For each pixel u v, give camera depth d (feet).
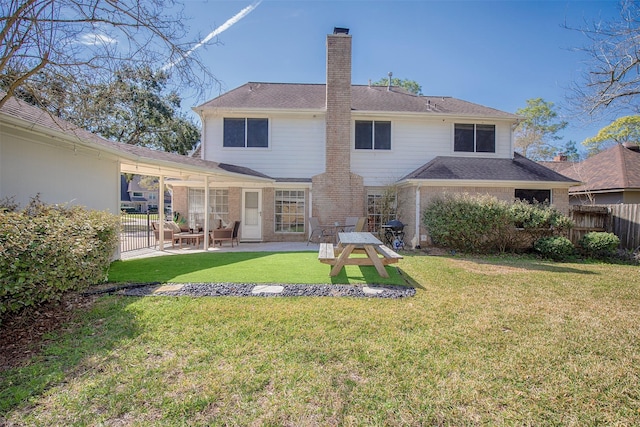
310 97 48.70
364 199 44.80
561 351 11.15
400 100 49.65
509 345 11.59
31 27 14.33
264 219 44.50
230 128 44.52
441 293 18.08
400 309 15.20
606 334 12.62
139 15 16.03
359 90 52.90
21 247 11.09
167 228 39.27
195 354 10.71
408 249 37.52
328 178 42.88
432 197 38.22
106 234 17.28
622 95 25.55
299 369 9.85
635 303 16.61
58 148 22.63
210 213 45.06
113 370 9.74
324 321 13.61
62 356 10.61
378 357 10.59
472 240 33.65
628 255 31.55
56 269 12.18
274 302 16.07
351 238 25.05
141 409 7.98
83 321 13.51
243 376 9.43
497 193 38.75
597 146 83.97
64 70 16.75
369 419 7.76
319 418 7.77
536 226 33.35
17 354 10.77
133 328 12.76
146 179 95.14
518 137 104.53
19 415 7.75
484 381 9.30
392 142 45.03
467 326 13.24
